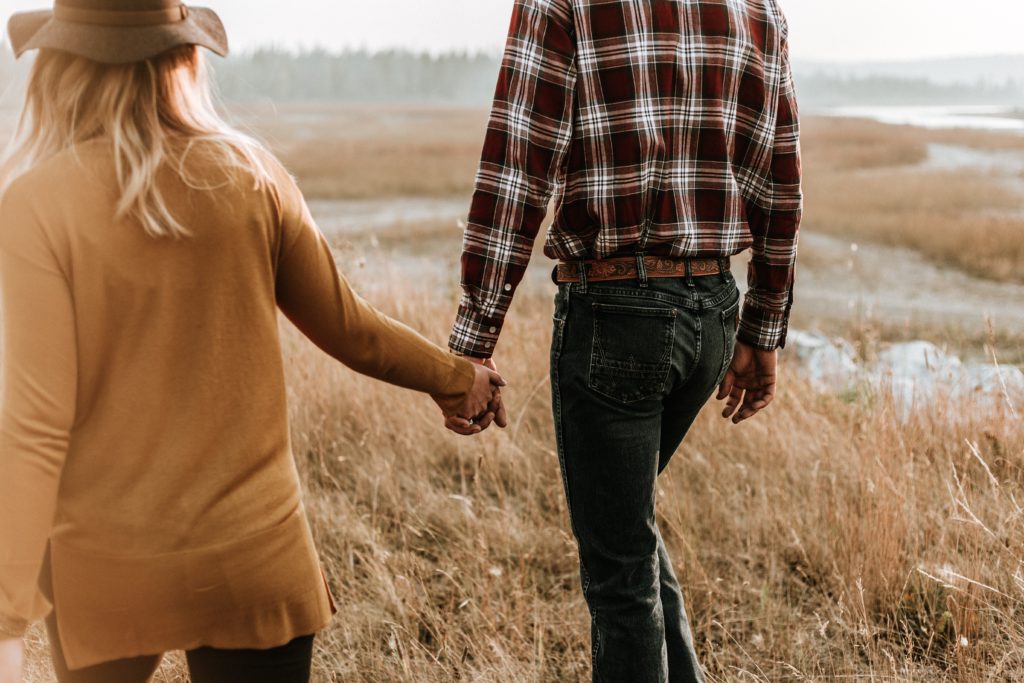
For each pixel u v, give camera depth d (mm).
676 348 1729
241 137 1302
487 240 1733
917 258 14711
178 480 1229
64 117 1219
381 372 1526
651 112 1679
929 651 2348
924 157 40250
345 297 1433
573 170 1720
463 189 30656
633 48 1671
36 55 1233
